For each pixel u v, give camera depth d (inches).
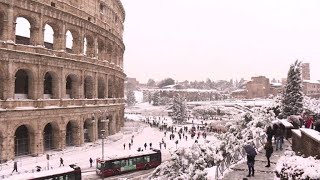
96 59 3230.8
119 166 2255.2
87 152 2753.4
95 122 3206.2
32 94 2508.6
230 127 1593.3
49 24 2726.4
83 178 2108.8
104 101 3400.6
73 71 2893.7
